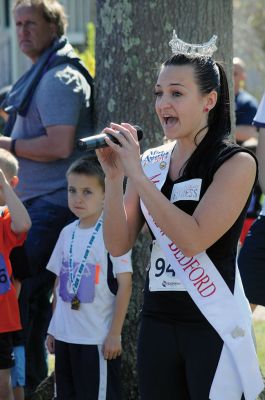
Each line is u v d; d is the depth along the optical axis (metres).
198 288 6.52
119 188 6.76
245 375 6.50
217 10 9.93
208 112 6.67
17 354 10.00
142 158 7.02
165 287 6.66
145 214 6.77
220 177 6.39
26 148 10.77
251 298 9.45
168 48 9.89
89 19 27.05
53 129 10.55
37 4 11.12
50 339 9.69
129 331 10.01
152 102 10.00
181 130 6.55
